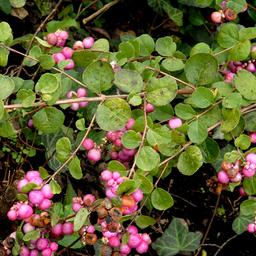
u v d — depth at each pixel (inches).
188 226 33.6
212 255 33.4
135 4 37.3
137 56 27.5
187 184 33.8
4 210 31.2
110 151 26.7
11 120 28.3
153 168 23.5
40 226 23.9
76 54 26.8
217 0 28.4
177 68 26.8
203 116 25.4
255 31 26.4
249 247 33.3
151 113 26.9
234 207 33.3
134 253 32.4
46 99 24.0
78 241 29.3
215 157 25.8
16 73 31.9
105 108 23.7
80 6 34.7
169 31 36.8
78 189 31.9
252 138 26.5
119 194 22.1
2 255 29.0
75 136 31.2
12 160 32.0
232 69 27.9
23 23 35.1
